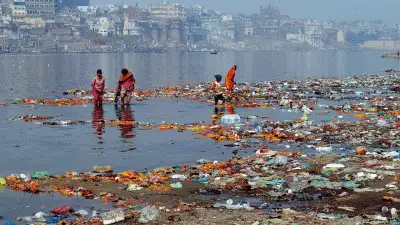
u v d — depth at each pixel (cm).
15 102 3622
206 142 2170
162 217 1204
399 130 2372
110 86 5322
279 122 2630
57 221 1195
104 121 2736
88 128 2517
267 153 1895
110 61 15325
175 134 2358
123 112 3120
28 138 2253
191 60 16350
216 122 2691
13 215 1244
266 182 1495
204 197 1384
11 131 2425
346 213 1222
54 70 9362
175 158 1872
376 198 1331
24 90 4812
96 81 3441
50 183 1513
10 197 1385
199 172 1634
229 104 3516
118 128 2523
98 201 1354
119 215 1191
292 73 8000
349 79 5909
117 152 1978
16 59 17888
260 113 3052
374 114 2950
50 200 1361
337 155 1855
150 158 1875
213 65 11812
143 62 14250
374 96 4016
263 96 3997
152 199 1364
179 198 1375
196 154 1942
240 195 1398
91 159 1859
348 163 1720
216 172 1622
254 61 15150
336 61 14600
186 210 1259
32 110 3216
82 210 1256
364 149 1884
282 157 1741
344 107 3198
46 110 3216
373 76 6494
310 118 2811
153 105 3494
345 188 1430
